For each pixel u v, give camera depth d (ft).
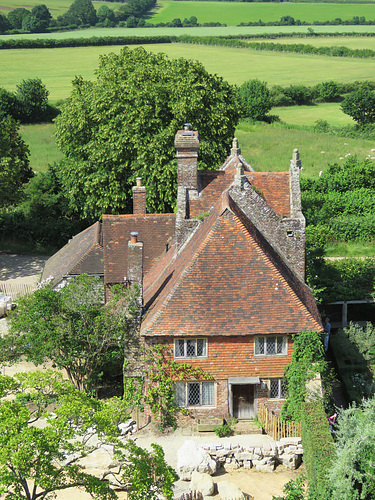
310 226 220.64
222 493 98.94
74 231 224.12
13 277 196.44
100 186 199.52
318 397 110.83
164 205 199.93
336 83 510.17
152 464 86.74
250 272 115.96
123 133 196.65
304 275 134.31
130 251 117.60
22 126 402.52
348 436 95.91
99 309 123.44
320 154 328.29
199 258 115.96
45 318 122.01
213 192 136.56
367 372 136.15
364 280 163.12
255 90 414.82
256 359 115.75
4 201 213.87
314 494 91.25
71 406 81.71
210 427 115.65
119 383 134.00
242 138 362.74
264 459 107.45
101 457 105.60
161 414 117.39
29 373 88.33
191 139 132.77
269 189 137.69
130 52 225.97
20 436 74.02
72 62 631.97
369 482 89.51
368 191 250.37
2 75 557.33
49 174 244.42
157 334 112.68
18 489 77.56
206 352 115.34
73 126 204.44
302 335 113.39
